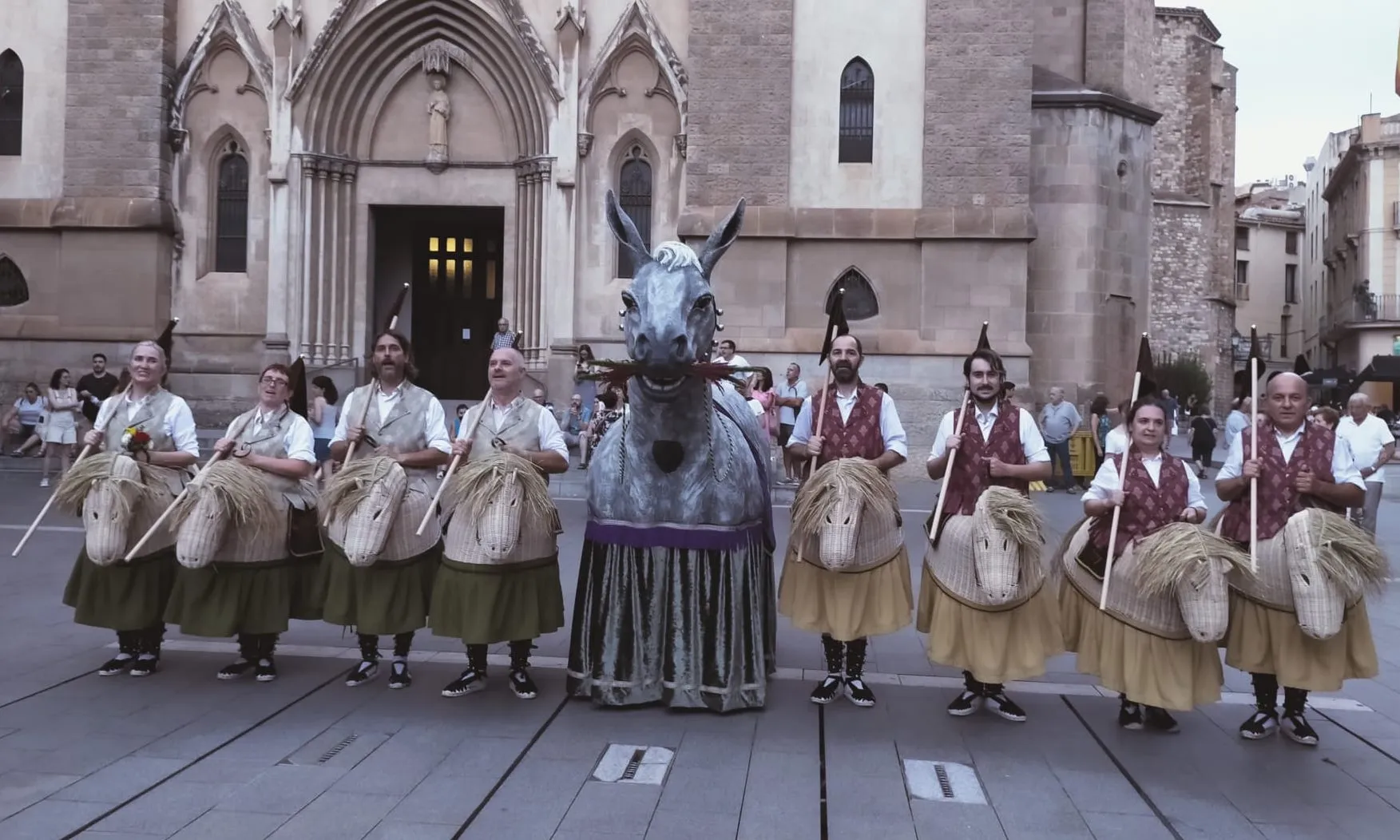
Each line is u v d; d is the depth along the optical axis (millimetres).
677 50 20016
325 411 13133
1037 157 20688
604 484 5996
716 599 5887
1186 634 5426
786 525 13312
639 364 5172
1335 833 4484
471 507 5793
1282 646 5461
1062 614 5969
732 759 5227
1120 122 21203
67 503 6367
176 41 20719
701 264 5734
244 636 6652
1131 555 5500
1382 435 11461
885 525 5930
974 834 4375
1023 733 5762
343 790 4723
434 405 6570
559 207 20125
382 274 22812
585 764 5102
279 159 20250
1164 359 42031
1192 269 42438
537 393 18781
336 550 6246
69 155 20250
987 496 5566
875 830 4402
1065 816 4598
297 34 20234
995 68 18719
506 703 6090
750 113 19062
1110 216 21031
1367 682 6906
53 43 20688
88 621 6402
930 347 18844
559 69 20094
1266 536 5605
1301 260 74375
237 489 6051
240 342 20719
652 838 4270
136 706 5965
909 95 19094
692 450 5789
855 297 19297
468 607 5895
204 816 4410
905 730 5758
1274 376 5805
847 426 6266
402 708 5984
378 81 20891
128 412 6672
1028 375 18922
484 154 20938
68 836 4195
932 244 18859
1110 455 5922
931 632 5840
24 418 19016
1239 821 4590
